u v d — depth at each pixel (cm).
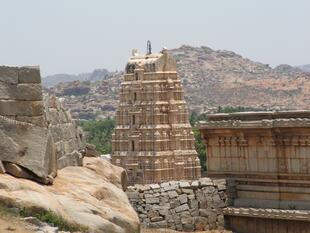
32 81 2498
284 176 4166
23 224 2133
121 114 14825
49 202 2262
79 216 2303
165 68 14538
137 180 14300
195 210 4234
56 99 2808
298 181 4106
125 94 14838
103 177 2956
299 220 3997
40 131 2481
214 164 4538
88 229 2278
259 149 4281
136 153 14400
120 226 2438
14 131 2442
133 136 14488
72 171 2784
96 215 2355
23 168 2428
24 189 2292
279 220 4097
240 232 4272
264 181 4256
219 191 4334
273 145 4200
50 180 2478
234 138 4397
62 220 2242
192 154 14438
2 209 2178
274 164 4203
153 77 14438
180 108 14462
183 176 14262
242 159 4378
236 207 4319
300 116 4138
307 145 4056
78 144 3102
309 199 4066
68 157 2864
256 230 4206
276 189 4203
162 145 14212
